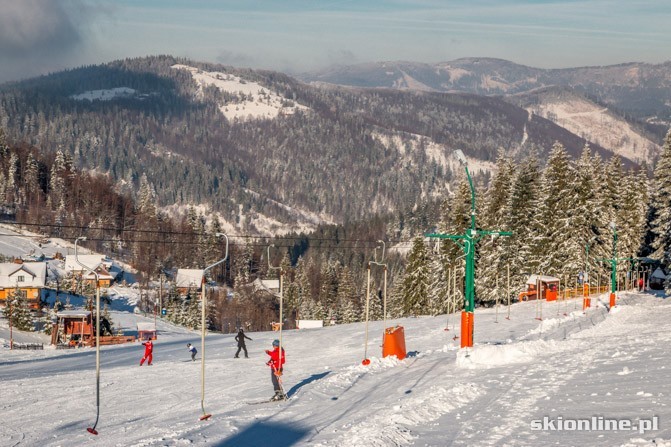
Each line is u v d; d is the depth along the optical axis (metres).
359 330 54.38
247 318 113.88
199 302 105.69
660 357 22.02
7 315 80.50
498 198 75.06
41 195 194.38
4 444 17.39
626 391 16.84
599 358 23.59
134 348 51.41
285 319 122.62
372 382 23.59
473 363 25.11
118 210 198.12
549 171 76.69
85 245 162.12
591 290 78.12
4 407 23.22
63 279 113.44
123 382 28.97
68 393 26.20
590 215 75.31
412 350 37.09
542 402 16.78
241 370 31.83
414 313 81.38
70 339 70.94
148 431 17.77
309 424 17.20
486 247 72.62
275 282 134.00
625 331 37.88
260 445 15.04
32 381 29.69
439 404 17.27
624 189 81.38
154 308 106.00
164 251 156.62
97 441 17.00
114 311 101.25
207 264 152.00
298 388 23.66
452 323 55.06
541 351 27.19
